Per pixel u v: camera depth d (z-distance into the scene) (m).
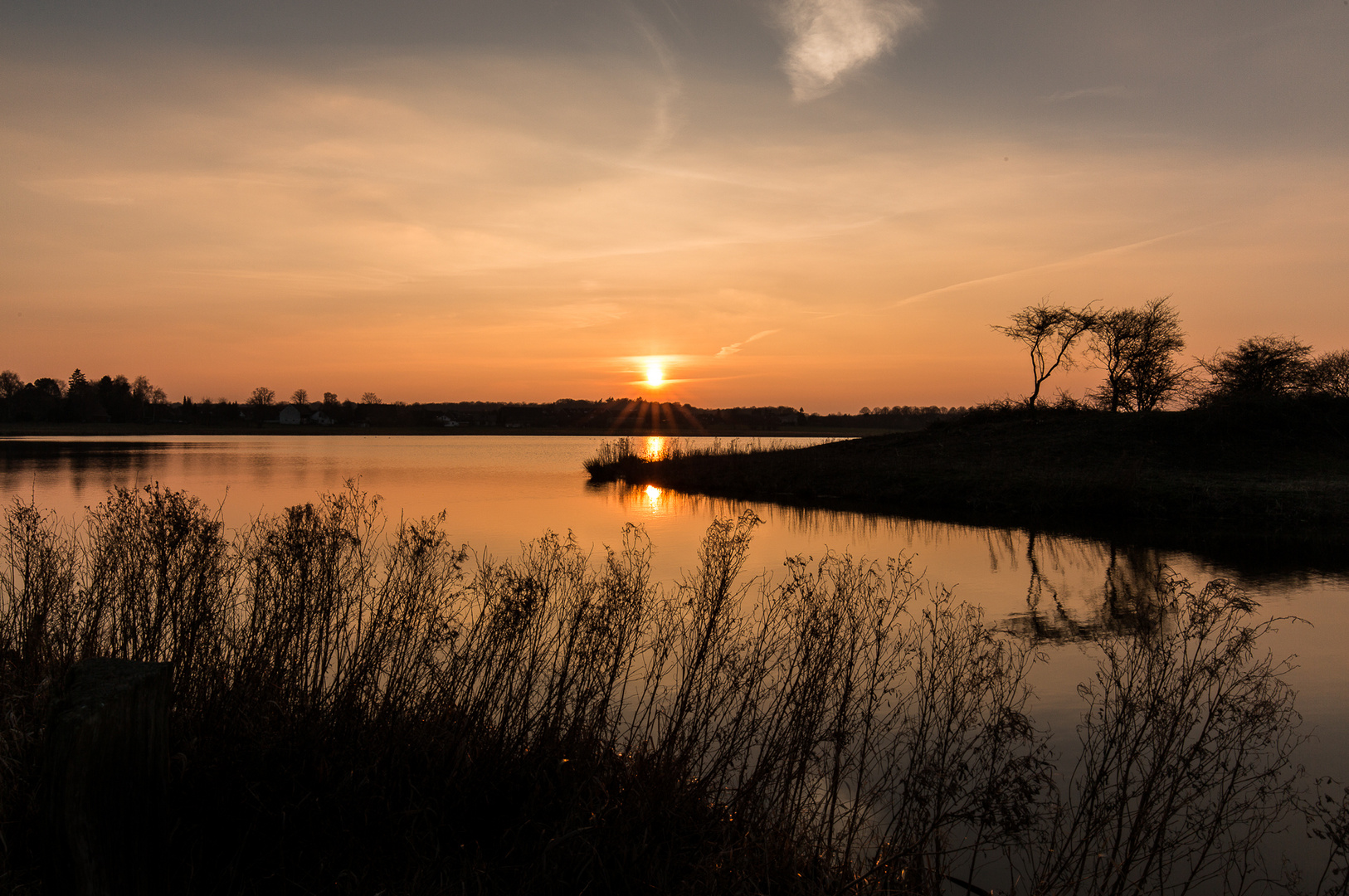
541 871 3.78
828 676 5.55
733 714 5.76
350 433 137.88
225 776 4.21
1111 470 28.77
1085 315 42.84
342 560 7.00
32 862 3.46
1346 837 4.34
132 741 2.86
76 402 131.12
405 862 3.91
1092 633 10.19
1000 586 13.63
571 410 169.38
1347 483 25.14
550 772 4.65
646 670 7.19
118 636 5.61
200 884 3.59
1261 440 31.53
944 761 4.89
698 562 14.84
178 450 69.75
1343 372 34.72
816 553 16.84
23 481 32.72
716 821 4.43
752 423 156.75
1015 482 27.59
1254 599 12.62
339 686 5.02
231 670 5.10
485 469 48.31
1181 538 19.62
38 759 4.03
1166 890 4.50
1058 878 4.30
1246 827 5.16
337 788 4.14
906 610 10.32
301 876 3.73
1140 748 5.12
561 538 18.61
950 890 4.45
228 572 5.84
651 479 37.53
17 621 5.92
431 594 5.91
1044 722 7.04
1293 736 6.81
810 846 4.45
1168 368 43.22
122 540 5.98
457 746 4.64
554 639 5.52
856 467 34.66
